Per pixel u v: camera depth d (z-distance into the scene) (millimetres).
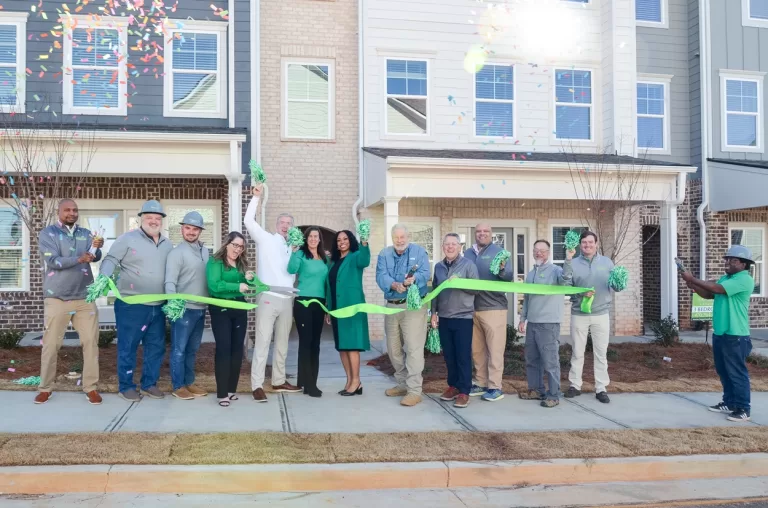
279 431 5848
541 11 13930
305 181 12992
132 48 12266
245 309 7035
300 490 4930
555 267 7438
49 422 5910
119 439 5379
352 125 13211
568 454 5461
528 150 13805
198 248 7059
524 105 13828
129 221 12789
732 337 6793
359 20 13070
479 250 7566
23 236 12328
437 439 5734
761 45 15391
